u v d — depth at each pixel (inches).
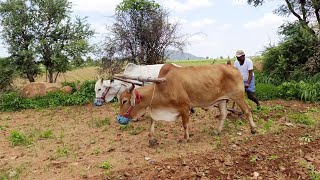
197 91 295.4
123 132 356.2
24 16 685.3
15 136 336.8
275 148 273.1
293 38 630.5
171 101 290.8
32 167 269.7
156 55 628.1
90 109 503.2
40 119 454.6
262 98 488.4
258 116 377.1
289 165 239.9
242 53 362.6
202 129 346.9
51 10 698.2
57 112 498.0
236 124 345.1
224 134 323.0
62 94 576.4
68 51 701.9
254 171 235.1
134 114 291.7
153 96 290.0
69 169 260.1
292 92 484.1
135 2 610.9
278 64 626.8
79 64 724.7
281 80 623.2
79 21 726.5
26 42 692.7
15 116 488.7
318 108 421.7
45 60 716.0
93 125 396.2
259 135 313.1
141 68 380.5
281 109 411.5
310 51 608.4
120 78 302.8
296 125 343.6
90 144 321.1
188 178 229.0
